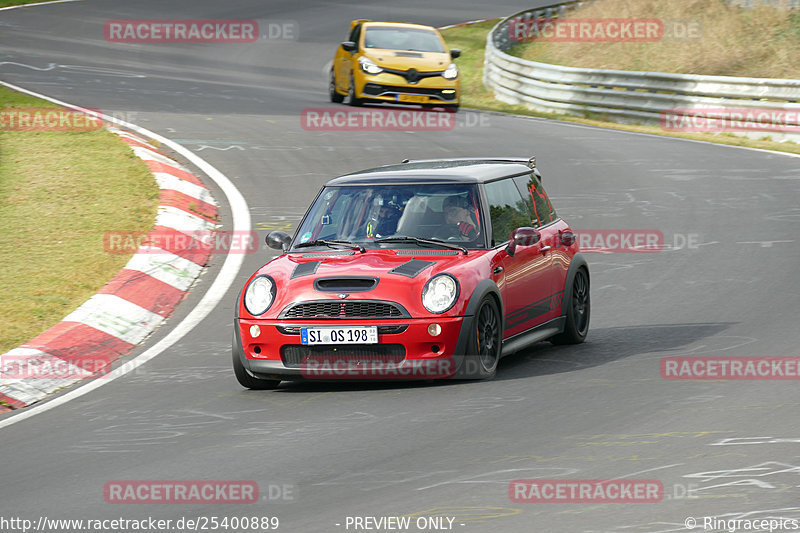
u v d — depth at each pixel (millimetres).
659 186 61719
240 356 29812
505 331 30938
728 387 27531
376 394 28750
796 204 55562
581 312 35312
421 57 91500
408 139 76938
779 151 74250
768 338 32656
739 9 122625
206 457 23703
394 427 25281
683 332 34281
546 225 34906
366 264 29844
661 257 45781
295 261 30734
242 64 131375
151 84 104938
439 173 32719
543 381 29250
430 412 26469
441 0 193875
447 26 163000
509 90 109750
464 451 23062
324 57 139875
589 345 33812
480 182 32219
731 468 21141
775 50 111625
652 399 26719
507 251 31438
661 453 22312
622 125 91000
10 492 22078
